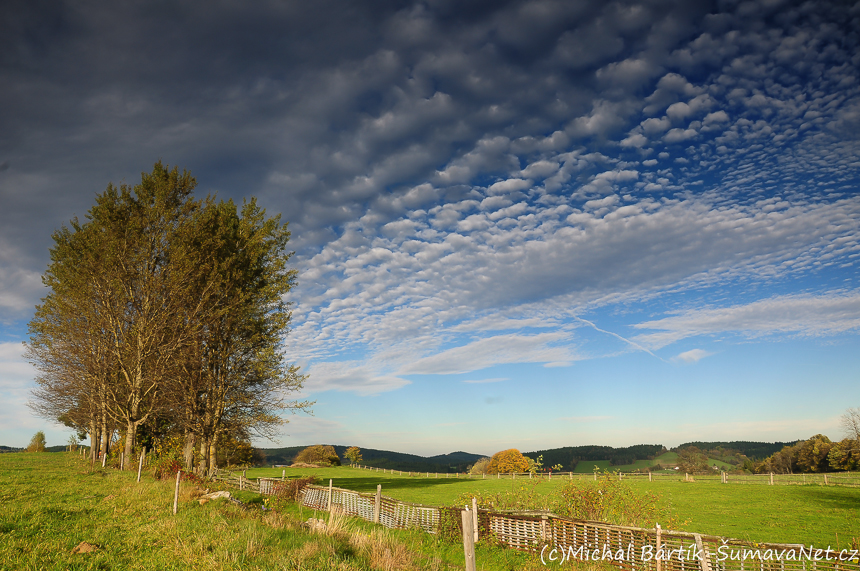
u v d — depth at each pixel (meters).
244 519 13.01
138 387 33.47
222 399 33.12
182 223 33.09
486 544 14.20
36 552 8.84
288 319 34.94
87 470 29.56
